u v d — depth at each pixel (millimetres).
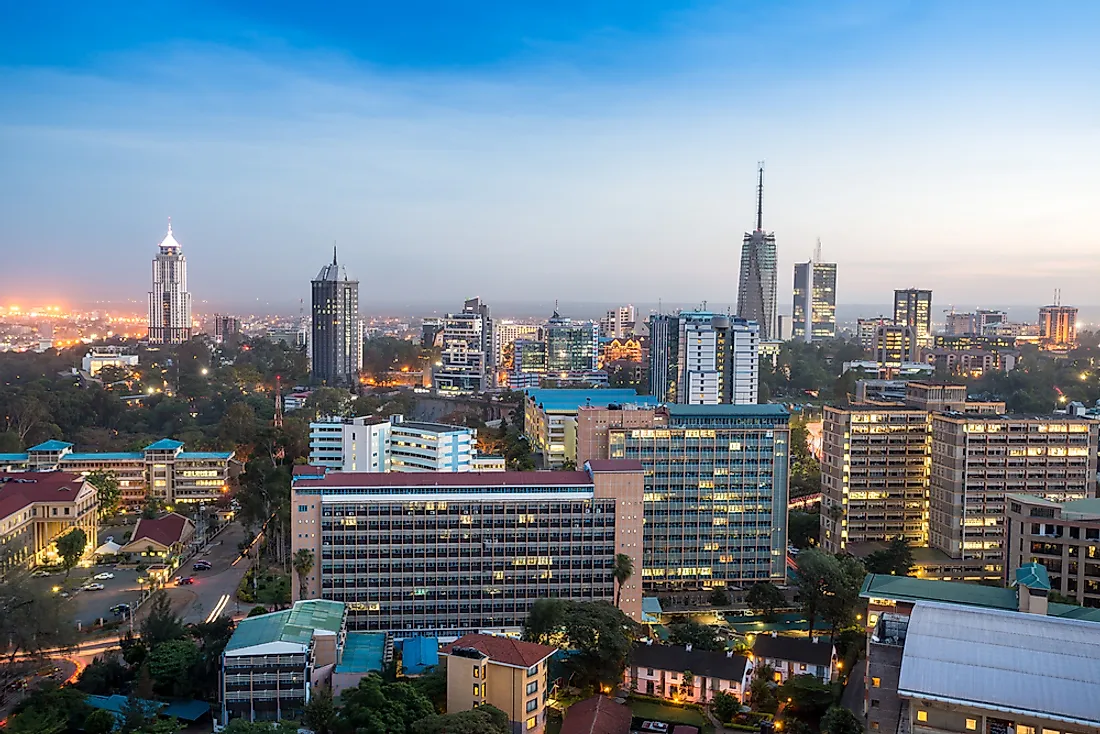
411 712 191625
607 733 187875
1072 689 158000
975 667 164500
